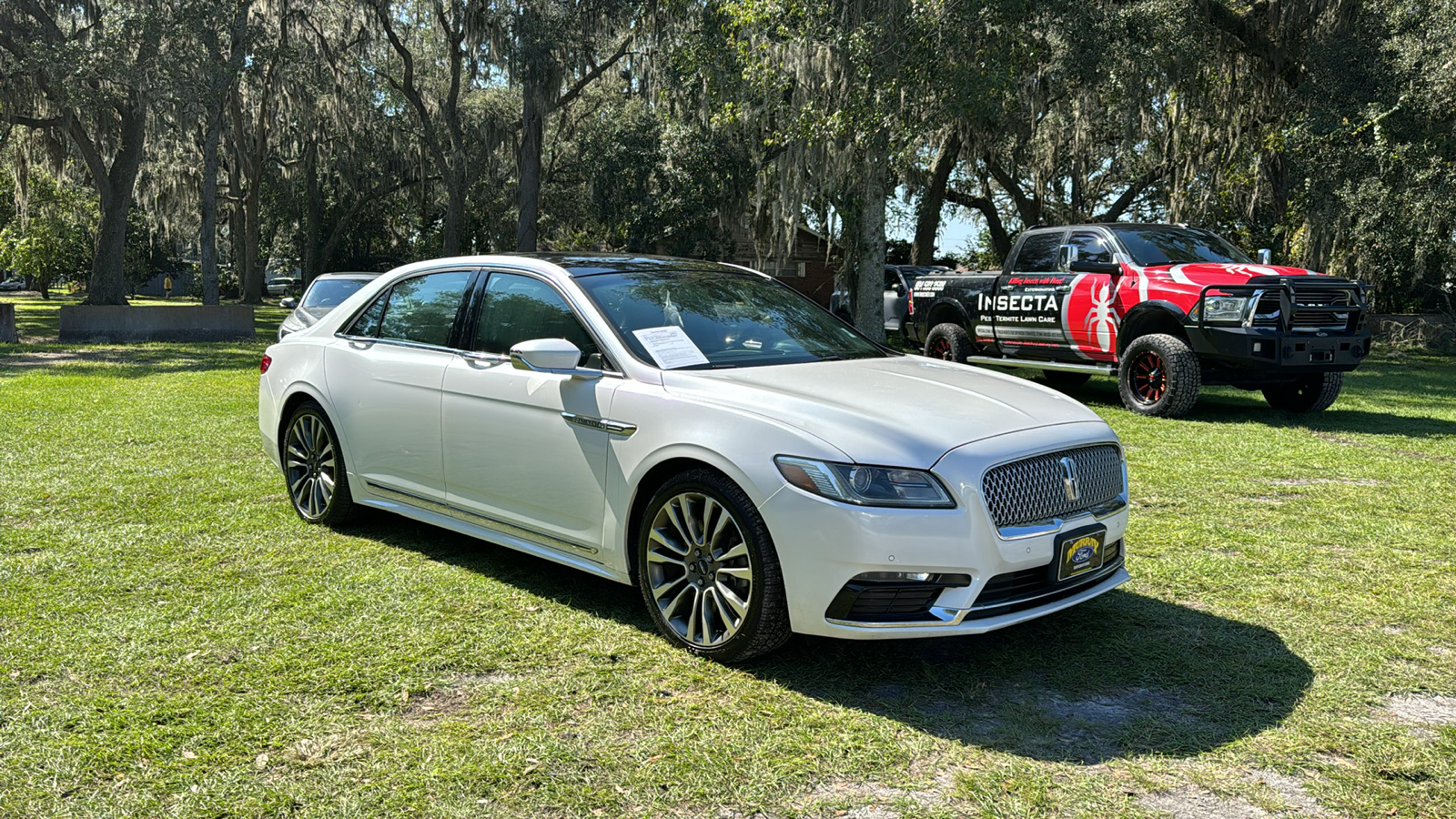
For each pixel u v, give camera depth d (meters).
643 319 4.36
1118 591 4.59
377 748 3.02
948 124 20.84
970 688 3.51
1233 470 7.37
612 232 33.19
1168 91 21.44
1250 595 4.53
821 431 3.49
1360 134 19.64
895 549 3.31
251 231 41.28
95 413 9.74
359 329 5.38
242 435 8.50
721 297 4.81
